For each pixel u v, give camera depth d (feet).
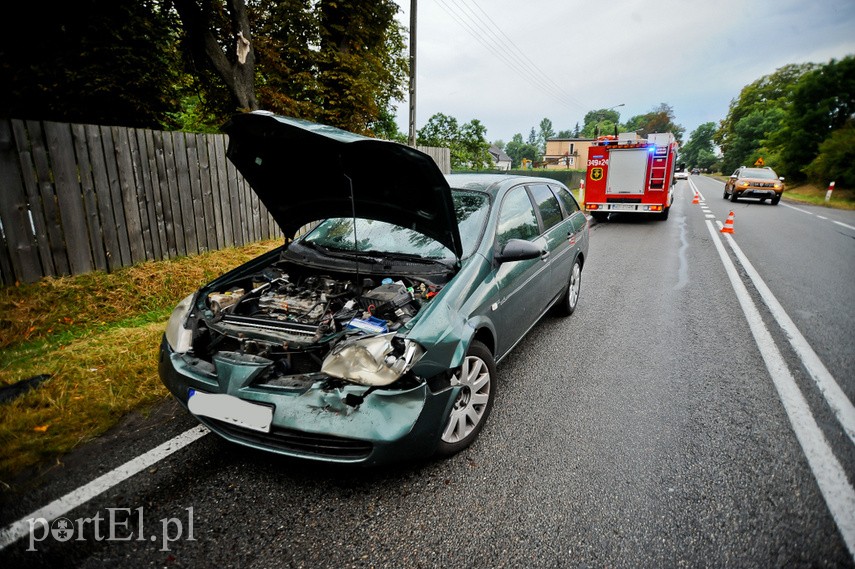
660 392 10.82
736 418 9.62
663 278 22.03
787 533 6.56
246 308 8.95
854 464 8.11
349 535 6.57
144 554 6.24
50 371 11.05
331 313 8.30
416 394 7.04
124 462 8.13
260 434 7.22
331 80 42.42
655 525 6.73
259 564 6.08
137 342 12.89
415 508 7.10
